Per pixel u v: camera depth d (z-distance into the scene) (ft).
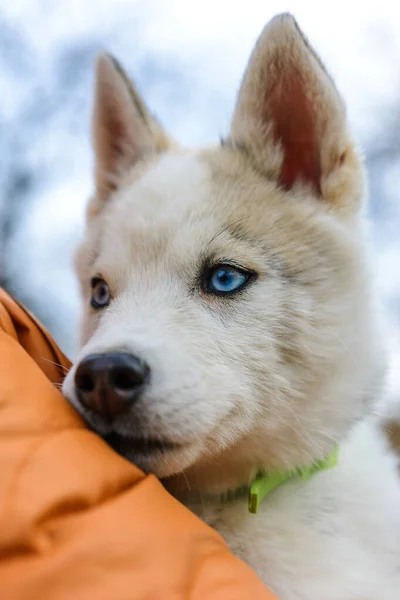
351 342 1.08
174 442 0.93
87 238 1.23
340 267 1.08
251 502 1.01
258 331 1.02
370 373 1.11
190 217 1.07
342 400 1.07
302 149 1.13
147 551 0.73
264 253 1.05
